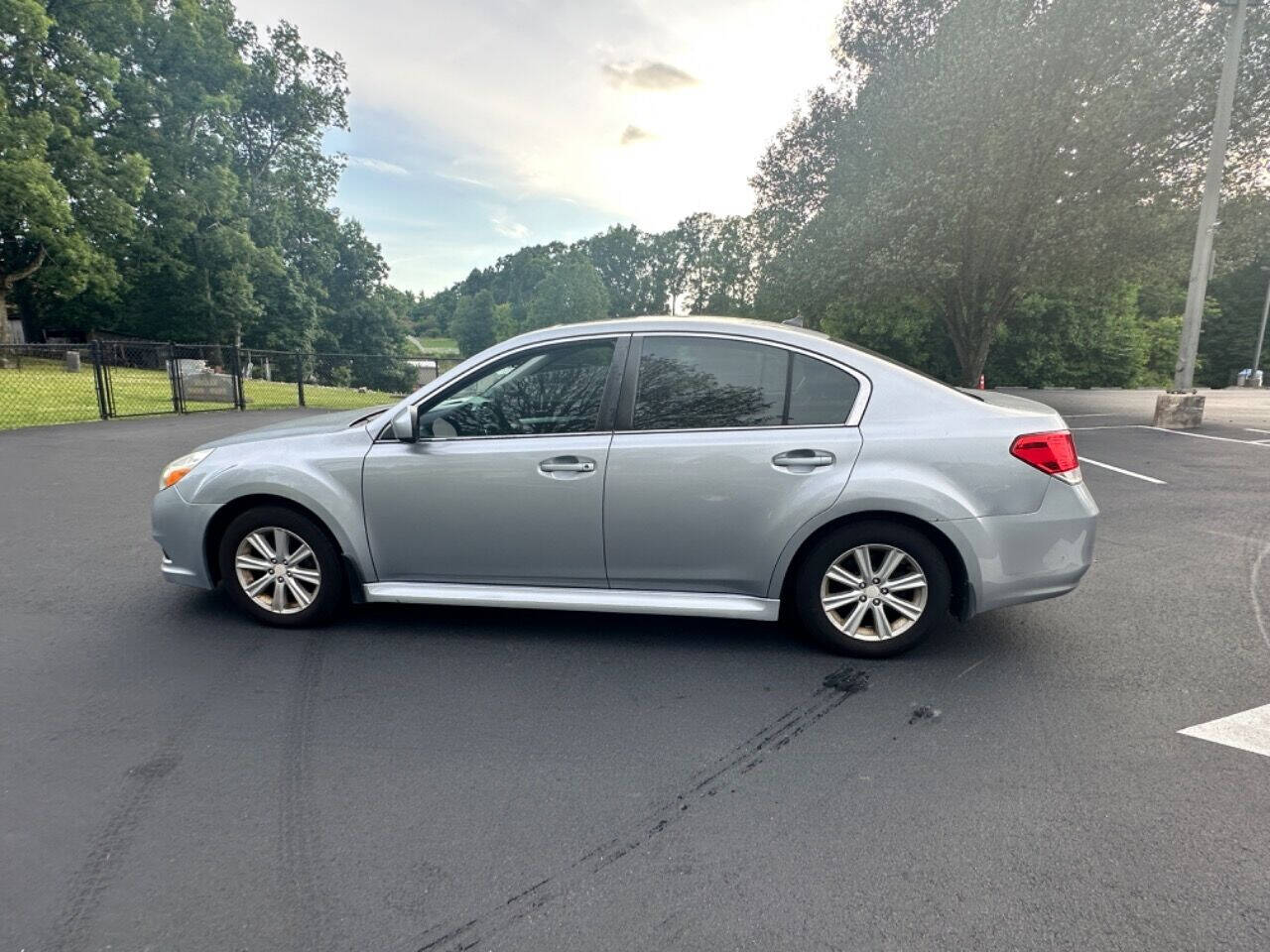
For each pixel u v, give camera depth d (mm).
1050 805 2438
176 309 38156
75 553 5363
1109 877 2102
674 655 3639
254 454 3852
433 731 2941
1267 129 15188
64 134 26438
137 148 31438
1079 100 15047
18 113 26000
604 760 2736
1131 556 5309
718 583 3564
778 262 22922
